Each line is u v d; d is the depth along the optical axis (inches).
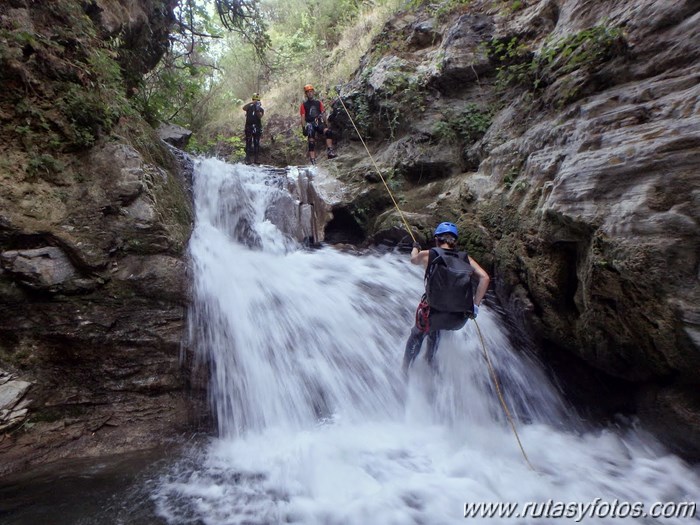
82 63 147.3
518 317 174.4
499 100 237.6
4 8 130.3
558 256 147.3
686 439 115.6
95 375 135.9
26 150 129.9
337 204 276.5
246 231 246.5
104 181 142.2
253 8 352.8
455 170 249.3
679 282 101.4
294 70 515.8
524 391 169.8
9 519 91.7
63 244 130.9
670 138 106.9
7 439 119.3
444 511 102.7
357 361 170.9
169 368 145.6
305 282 202.7
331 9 548.7
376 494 109.8
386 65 306.5
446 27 300.4
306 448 134.8
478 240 196.9
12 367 123.9
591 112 143.7
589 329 136.2
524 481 116.5
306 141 410.0
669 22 134.3
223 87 530.6
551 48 183.8
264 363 160.1
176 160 207.9
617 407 146.4
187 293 152.9
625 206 112.9
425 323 149.8
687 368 106.4
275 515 99.8
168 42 297.6
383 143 304.7
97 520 93.1
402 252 244.5
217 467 123.1
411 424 154.9
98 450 129.0
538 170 161.8
